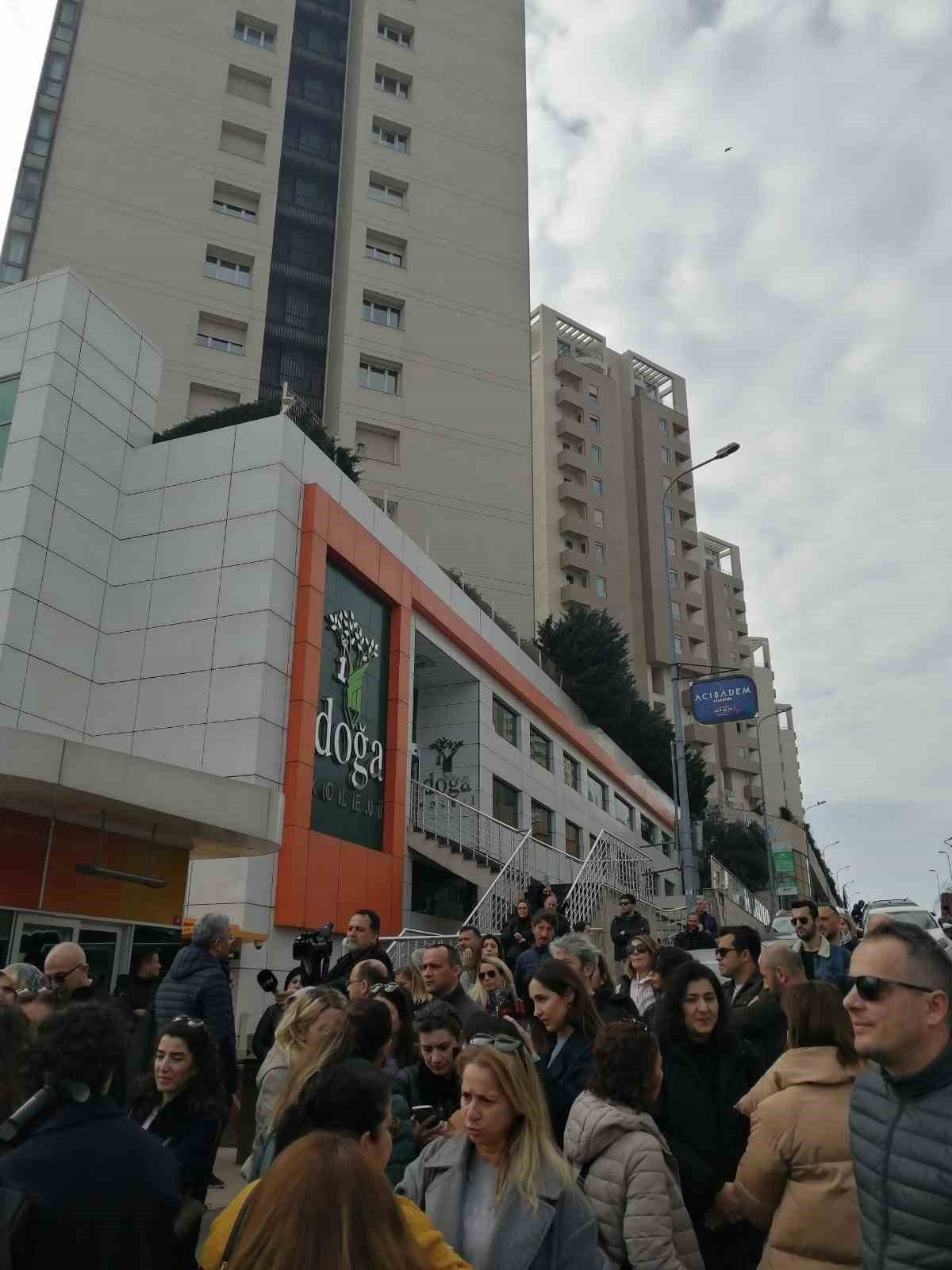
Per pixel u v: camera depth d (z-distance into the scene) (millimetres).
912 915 17812
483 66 52219
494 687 28969
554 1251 2529
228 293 40781
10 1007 3604
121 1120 2619
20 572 16672
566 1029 4168
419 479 42562
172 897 11656
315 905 16969
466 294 46688
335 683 19078
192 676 17406
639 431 86188
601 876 21859
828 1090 3127
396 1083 3936
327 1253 1585
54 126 39500
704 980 3924
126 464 19625
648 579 80688
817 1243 2916
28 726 16359
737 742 90625
